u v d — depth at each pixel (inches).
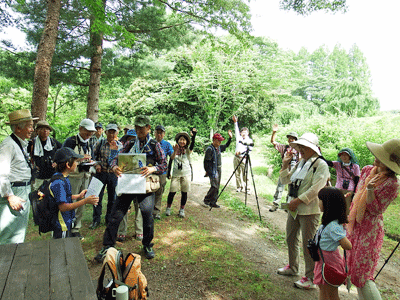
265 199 351.9
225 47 364.5
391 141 123.6
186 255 172.1
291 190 155.9
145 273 150.9
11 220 138.3
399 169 117.0
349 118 467.8
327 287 116.0
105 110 790.5
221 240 203.5
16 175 140.9
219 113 813.9
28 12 345.4
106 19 241.9
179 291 137.3
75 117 554.3
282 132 512.7
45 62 249.0
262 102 875.4
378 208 122.3
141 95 851.4
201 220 243.6
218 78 762.2
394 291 165.9
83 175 191.2
